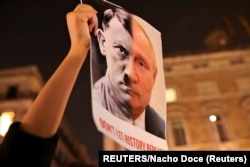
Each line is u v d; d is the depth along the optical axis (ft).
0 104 32.48
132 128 3.91
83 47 2.67
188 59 40.19
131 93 4.08
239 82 39.09
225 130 35.63
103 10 4.08
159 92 4.75
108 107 3.59
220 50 40.40
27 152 2.09
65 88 2.33
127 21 4.56
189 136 35.32
